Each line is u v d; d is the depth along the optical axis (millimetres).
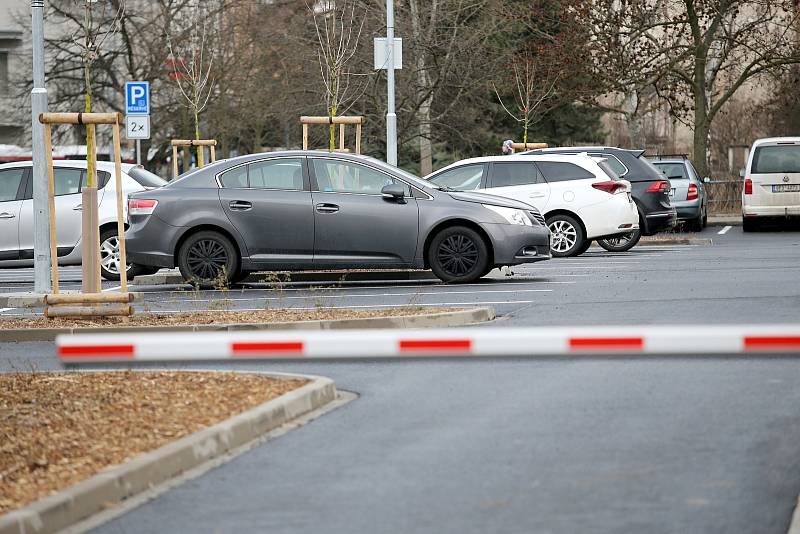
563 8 108812
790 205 84188
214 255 47125
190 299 43219
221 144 127188
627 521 15867
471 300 40812
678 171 87438
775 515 16016
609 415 22094
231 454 20094
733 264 54312
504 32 119125
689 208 86312
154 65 120688
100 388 24406
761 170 84688
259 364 29016
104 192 54156
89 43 84000
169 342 16438
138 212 47500
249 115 123812
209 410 22156
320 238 46781
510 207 46875
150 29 122188
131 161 126938
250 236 46906
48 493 17047
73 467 18406
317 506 16906
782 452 19266
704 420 21531
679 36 110125
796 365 26984
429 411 22969
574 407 22859
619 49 108000
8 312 41094
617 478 17953
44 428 20812
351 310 37125
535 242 46969
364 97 116125
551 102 115812
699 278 47156
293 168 47469
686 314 35531
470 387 25312
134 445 19688
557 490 17375
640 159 67500
